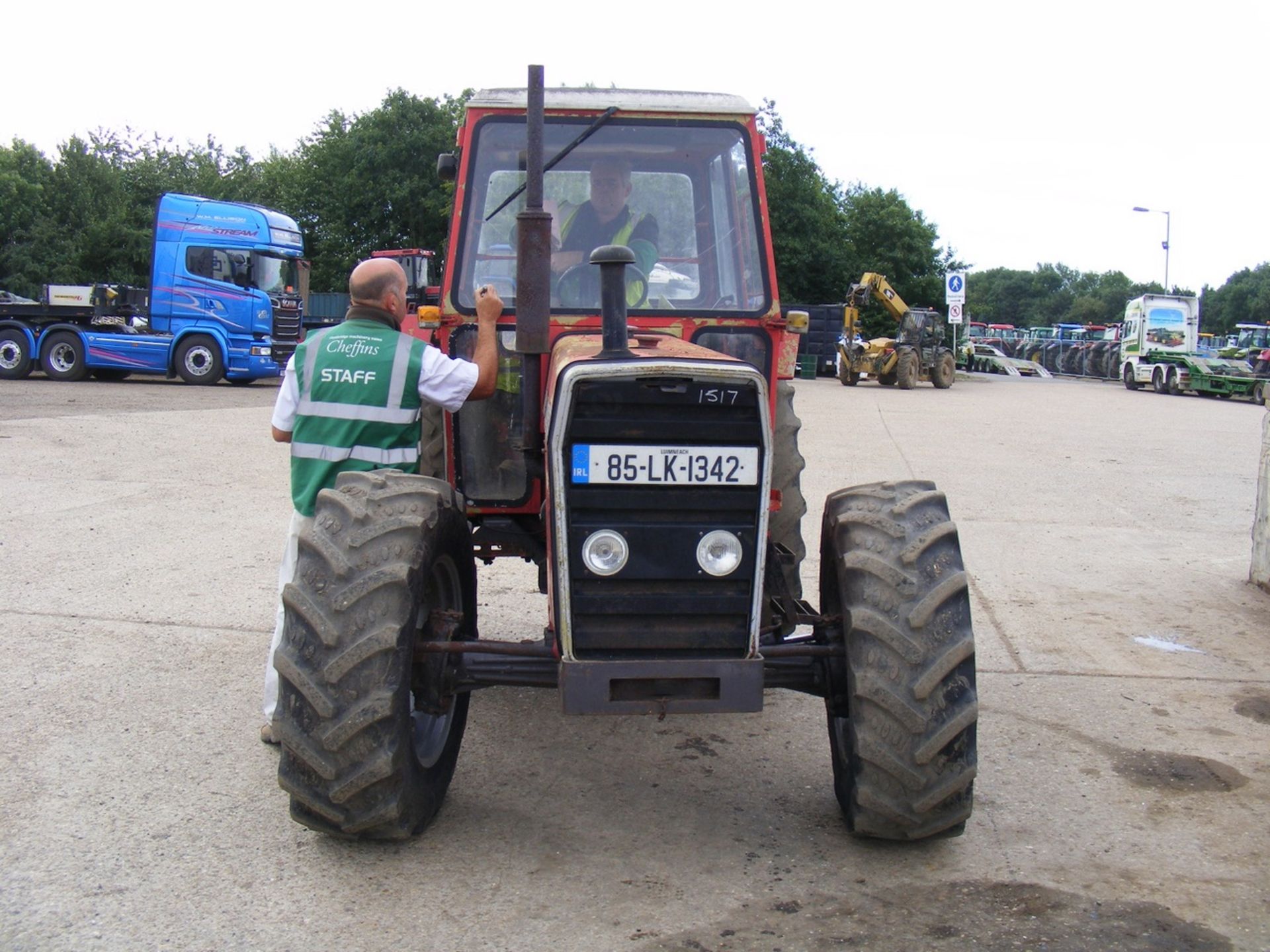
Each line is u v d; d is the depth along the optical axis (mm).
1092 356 42750
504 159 4484
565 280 4465
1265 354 29844
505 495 4562
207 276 22344
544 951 3059
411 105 42812
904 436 16250
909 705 3326
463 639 3711
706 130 4473
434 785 3713
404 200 42125
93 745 4410
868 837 3658
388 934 3129
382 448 4012
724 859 3598
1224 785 4316
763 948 3092
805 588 7164
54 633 5777
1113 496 11148
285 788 3385
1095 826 3928
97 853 3559
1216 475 12914
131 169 48750
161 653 5539
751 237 4508
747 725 4855
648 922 3213
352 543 3398
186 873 3443
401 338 4023
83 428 13695
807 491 10625
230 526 8430
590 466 3246
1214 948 3145
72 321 22672
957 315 32219
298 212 49438
